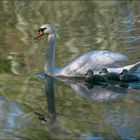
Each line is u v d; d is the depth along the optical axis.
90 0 29.84
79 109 14.09
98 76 16.34
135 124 12.88
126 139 11.99
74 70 16.92
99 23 24.14
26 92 15.67
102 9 27.25
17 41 21.53
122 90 15.62
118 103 14.48
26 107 14.48
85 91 15.64
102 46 20.06
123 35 21.67
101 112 13.83
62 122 13.26
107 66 16.84
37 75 17.28
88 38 21.42
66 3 29.19
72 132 12.53
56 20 25.11
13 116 13.83
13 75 17.27
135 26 23.16
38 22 24.86
